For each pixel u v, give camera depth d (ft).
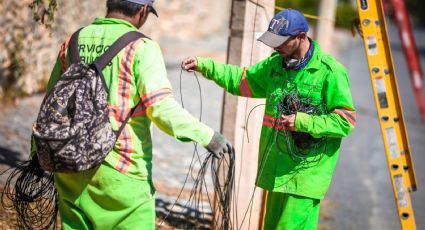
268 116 27.84
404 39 109.40
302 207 27.53
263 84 28.55
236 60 33.37
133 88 22.20
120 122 22.27
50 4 34.88
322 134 26.00
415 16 447.42
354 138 89.92
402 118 29.68
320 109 26.58
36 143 21.47
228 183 25.00
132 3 22.91
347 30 270.67
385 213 56.90
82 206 22.97
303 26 26.09
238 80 28.99
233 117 34.17
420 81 110.42
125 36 22.36
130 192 22.72
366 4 29.40
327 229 48.70
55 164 21.48
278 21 26.04
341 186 64.34
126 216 22.95
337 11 209.36
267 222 28.96
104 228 22.98
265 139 27.96
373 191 64.28
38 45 66.13
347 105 25.93
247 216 35.17
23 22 62.75
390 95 29.68
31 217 27.07
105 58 22.16
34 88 67.46
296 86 26.84
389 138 29.96
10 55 62.28
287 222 27.61
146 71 21.95
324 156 27.22
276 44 25.82
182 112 21.97
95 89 21.83
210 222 38.81
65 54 23.52
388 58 29.55
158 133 67.62
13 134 53.06
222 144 22.57
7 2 60.49
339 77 26.05
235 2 33.22
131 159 22.59
